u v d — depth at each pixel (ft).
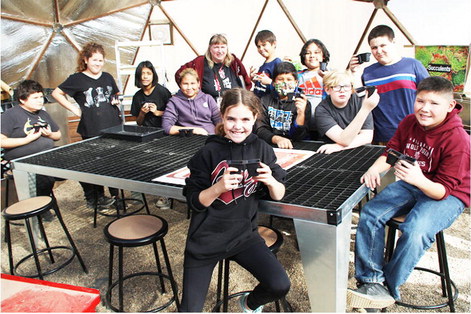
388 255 8.24
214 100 13.80
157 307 8.32
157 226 7.63
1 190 13.00
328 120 10.03
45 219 12.99
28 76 21.63
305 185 7.18
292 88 10.50
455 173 7.15
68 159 9.52
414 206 7.53
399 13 20.03
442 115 7.21
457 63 12.71
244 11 22.50
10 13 19.42
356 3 21.11
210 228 6.33
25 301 4.43
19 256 10.75
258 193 6.55
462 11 18.42
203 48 24.03
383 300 7.05
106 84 13.71
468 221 11.71
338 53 22.58
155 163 8.87
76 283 9.32
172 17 23.21
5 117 11.69
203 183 6.44
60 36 22.13
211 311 8.06
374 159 8.74
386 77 11.24
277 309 7.22
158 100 14.56
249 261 6.37
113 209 13.85
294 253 10.31
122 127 12.72
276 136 10.57
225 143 6.56
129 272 9.70
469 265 9.33
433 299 8.17
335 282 6.11
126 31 23.32
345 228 6.22
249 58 24.04
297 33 22.72
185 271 6.32
